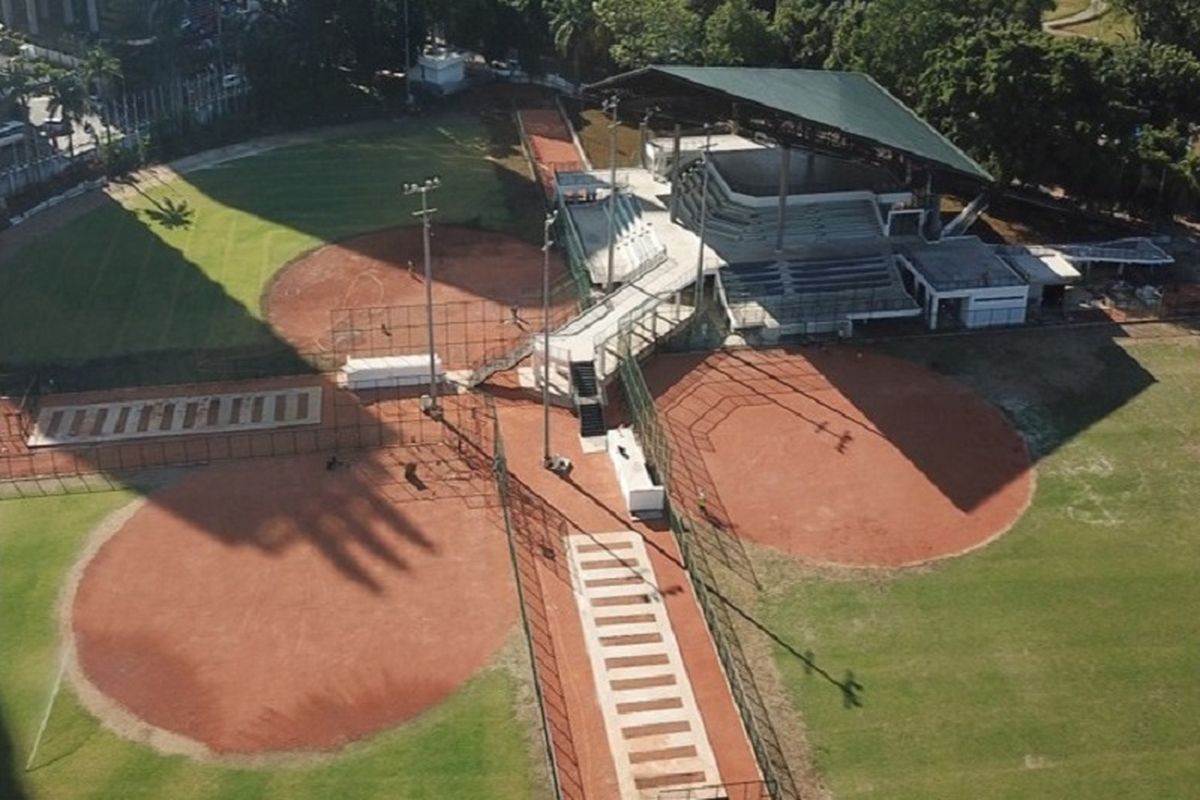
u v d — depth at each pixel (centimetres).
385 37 17900
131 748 6988
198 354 11200
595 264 12850
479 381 10744
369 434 10000
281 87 17312
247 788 6750
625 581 8350
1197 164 13825
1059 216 14462
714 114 12456
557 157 16312
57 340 11400
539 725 7181
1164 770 6931
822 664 7669
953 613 8112
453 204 14650
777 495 9312
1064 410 10494
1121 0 17962
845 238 12788
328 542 8688
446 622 7950
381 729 7144
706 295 12238
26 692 7362
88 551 8575
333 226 13950
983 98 13625
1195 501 9262
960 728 7200
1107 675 7594
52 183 14862
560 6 18438
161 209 14325
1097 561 8606
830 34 16725
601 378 10481
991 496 9325
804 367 11119
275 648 7712
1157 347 11562
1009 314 11906
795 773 6888
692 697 7412
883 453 9838
